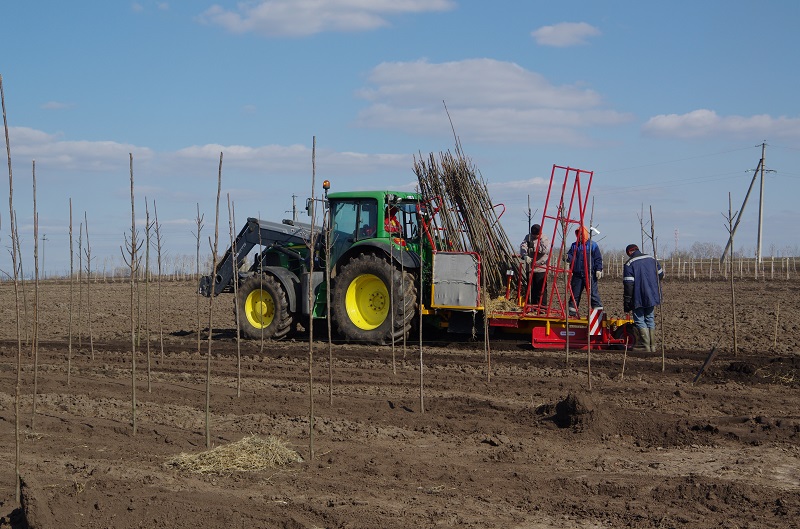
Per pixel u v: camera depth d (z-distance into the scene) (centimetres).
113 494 511
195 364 1075
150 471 573
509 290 1203
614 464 582
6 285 3388
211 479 553
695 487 514
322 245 1302
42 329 1650
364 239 1248
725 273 3609
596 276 1167
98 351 1236
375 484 540
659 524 458
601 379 895
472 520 468
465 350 1149
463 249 1184
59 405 809
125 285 3397
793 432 641
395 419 725
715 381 874
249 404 795
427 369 980
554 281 1142
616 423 679
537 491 524
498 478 551
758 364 952
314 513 483
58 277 3953
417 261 1215
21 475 527
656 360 1027
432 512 481
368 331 1222
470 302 1145
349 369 995
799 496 496
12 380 954
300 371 994
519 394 820
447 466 576
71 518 471
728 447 620
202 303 2359
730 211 1066
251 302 1359
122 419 743
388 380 912
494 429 686
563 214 972
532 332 1156
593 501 501
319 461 594
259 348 1223
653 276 1108
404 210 1266
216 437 671
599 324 1123
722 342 1234
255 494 520
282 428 694
